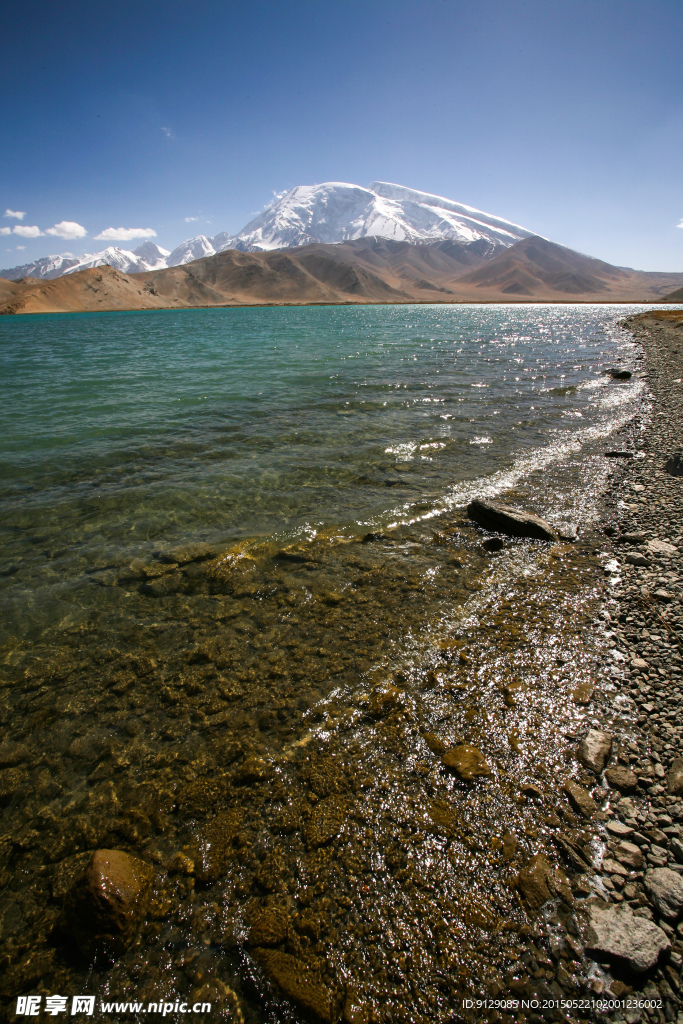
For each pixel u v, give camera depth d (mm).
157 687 4570
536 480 9367
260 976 2535
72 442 11992
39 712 4340
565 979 2455
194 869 3059
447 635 5102
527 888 2852
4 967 2654
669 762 3629
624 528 7363
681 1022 2266
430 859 3027
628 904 2754
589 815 3275
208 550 6930
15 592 6059
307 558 6691
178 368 24109
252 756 3814
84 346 39594
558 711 4113
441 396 16500
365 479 9484
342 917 2752
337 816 3311
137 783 3670
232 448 11398
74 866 3162
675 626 5078
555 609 5480
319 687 4469
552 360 25797
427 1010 2373
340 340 39406
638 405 15109
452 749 3777
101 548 7094
